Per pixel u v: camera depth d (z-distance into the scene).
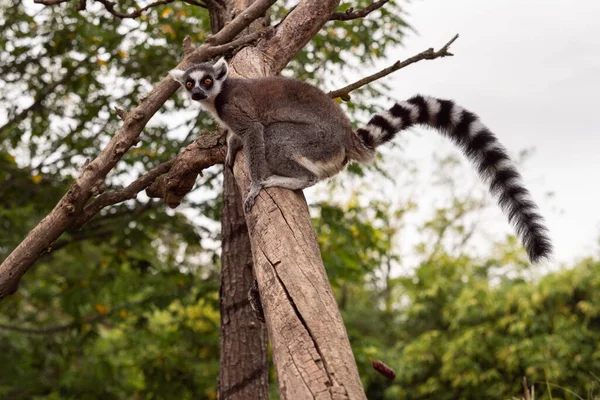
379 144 5.57
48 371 12.30
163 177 5.70
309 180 5.16
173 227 10.91
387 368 4.02
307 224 4.02
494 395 15.68
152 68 10.27
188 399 10.95
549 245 4.88
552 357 14.93
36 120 11.02
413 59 5.75
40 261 11.57
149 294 11.38
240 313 6.43
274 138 5.23
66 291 10.94
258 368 6.39
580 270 15.82
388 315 21.75
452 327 16.95
